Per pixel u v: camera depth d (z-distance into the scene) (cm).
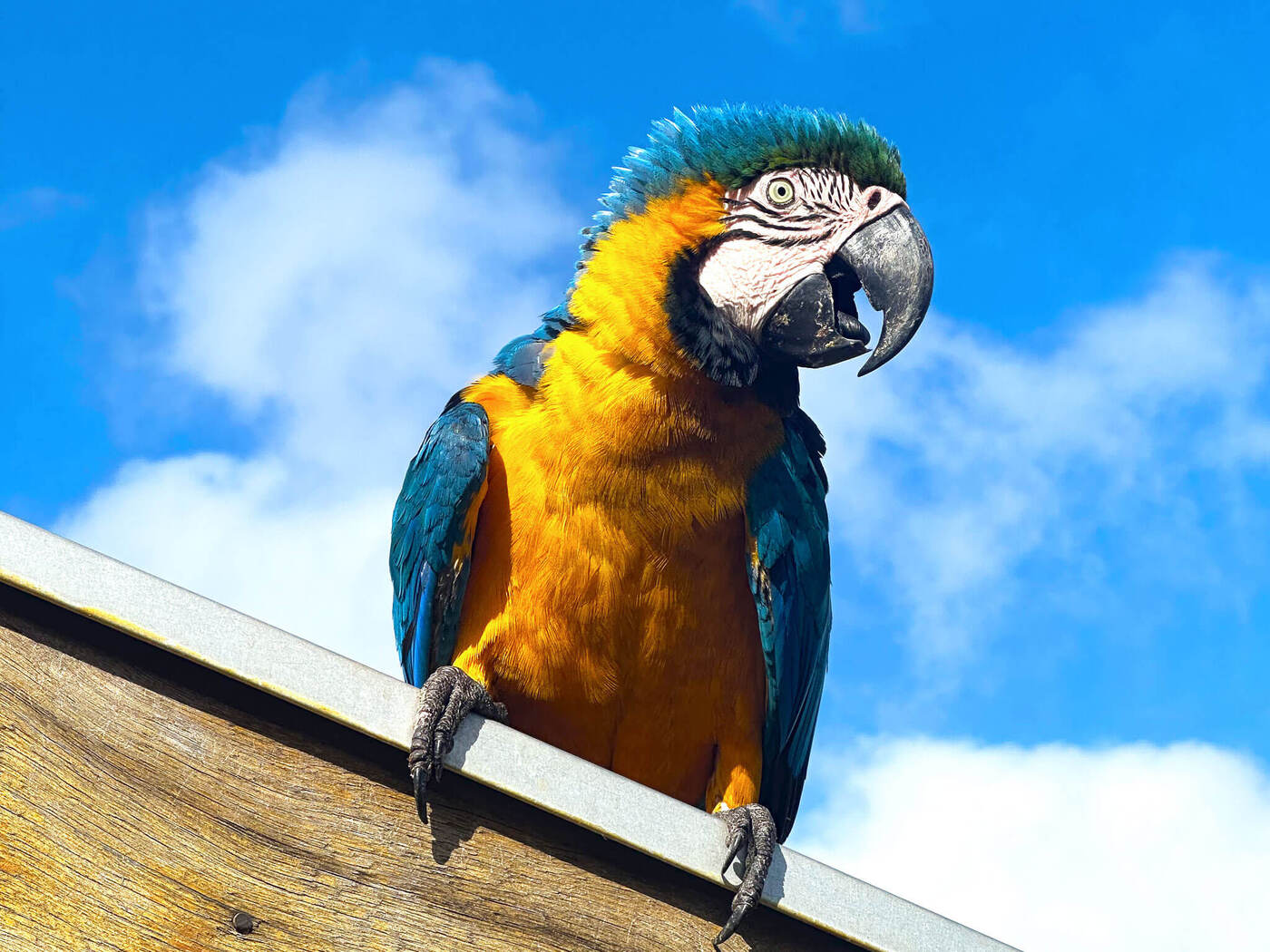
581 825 89
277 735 87
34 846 79
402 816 88
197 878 83
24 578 82
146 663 86
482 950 87
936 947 92
